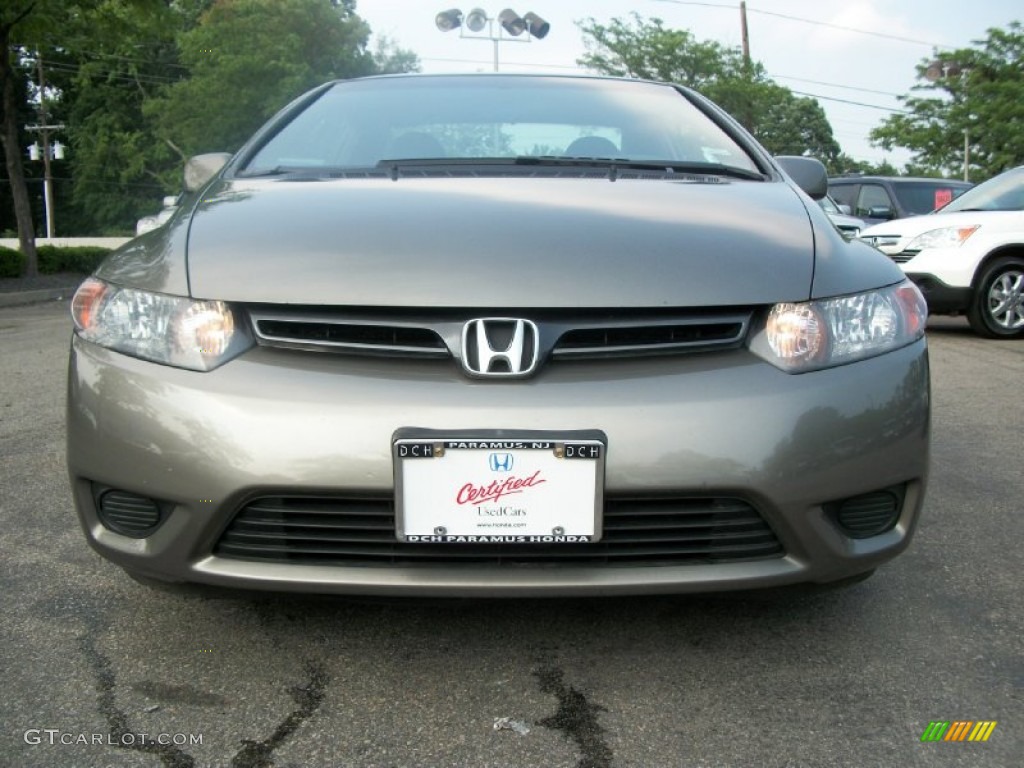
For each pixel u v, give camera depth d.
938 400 5.11
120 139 46.28
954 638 2.23
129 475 1.88
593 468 1.77
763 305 1.94
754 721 1.87
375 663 2.09
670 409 1.81
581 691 1.97
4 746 1.75
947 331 8.37
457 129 2.94
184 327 1.92
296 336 1.91
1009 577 2.61
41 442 4.00
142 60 44.28
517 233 2.04
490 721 1.86
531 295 1.87
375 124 2.98
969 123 32.19
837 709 1.91
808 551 1.88
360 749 1.76
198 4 37.62
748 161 2.83
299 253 2.00
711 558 1.86
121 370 1.92
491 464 1.77
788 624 2.30
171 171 40.81
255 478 1.79
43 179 51.12
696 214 2.23
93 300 2.07
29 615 2.32
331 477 1.77
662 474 1.79
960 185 11.84
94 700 1.93
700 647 2.17
